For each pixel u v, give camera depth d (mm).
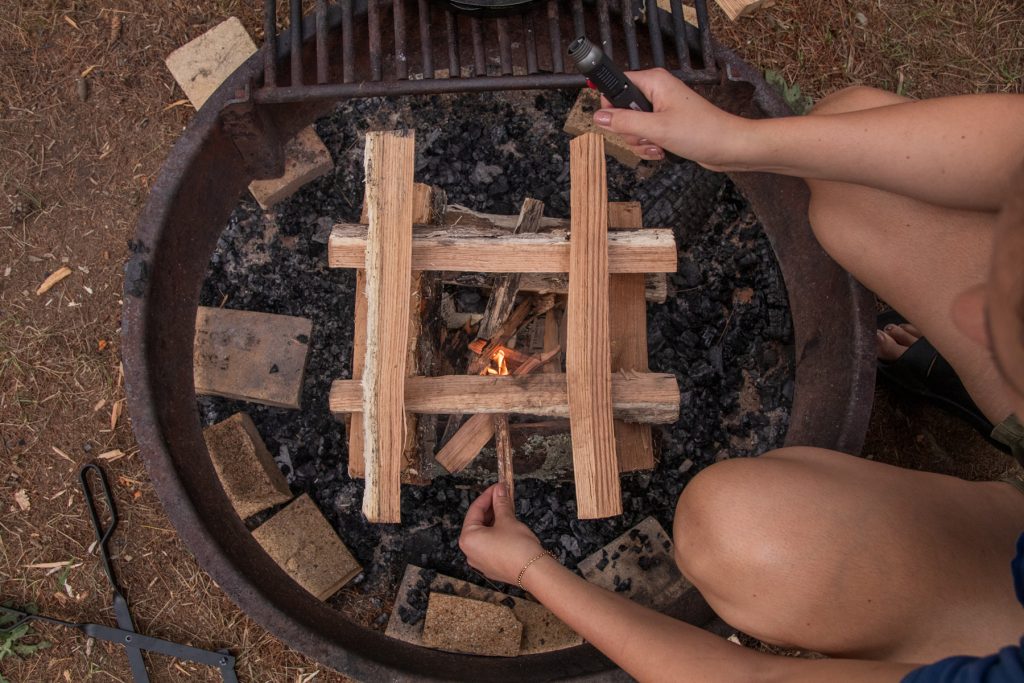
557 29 1327
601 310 1311
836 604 1026
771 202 1575
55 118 1906
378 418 1276
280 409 1812
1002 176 1088
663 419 1438
